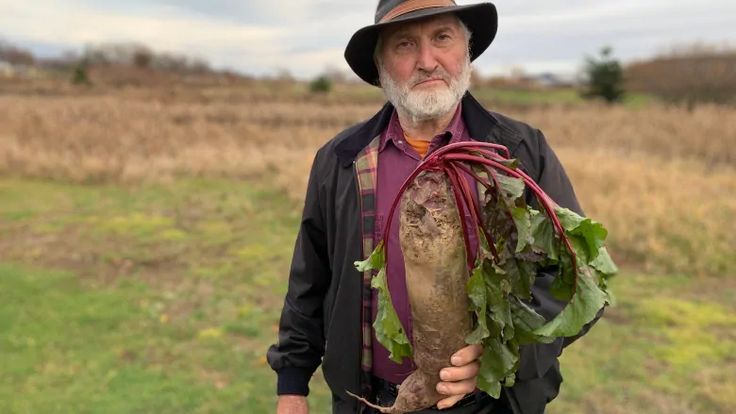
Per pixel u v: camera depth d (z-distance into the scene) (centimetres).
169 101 2850
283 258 687
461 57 192
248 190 1069
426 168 149
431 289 145
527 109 2588
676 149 1409
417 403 156
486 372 148
